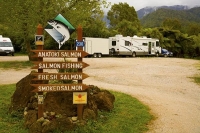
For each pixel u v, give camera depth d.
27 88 7.85
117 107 8.79
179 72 19.27
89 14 21.00
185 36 49.25
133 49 35.31
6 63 22.91
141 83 14.70
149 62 26.72
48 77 6.69
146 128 6.94
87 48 32.03
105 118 7.44
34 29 19.34
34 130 6.22
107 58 31.28
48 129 6.18
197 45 48.84
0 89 11.49
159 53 38.94
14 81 14.33
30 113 6.84
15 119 7.21
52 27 6.92
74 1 20.70
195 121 7.77
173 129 6.98
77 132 6.21
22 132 6.32
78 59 6.84
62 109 7.12
